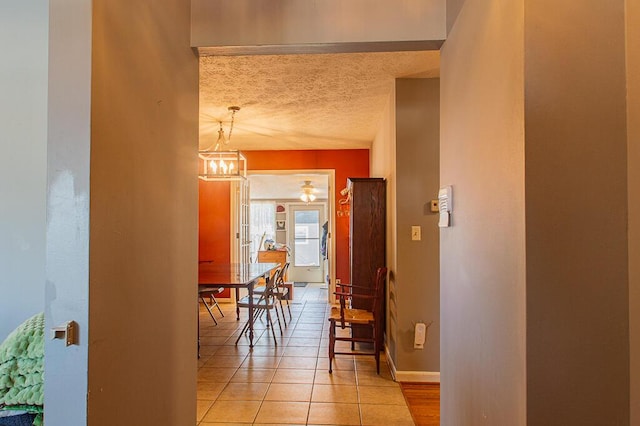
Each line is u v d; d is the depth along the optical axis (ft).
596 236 3.23
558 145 3.26
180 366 5.21
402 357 9.70
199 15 5.66
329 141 16.70
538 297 3.23
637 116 3.13
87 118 3.22
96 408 3.33
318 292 23.11
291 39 5.63
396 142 9.82
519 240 3.36
